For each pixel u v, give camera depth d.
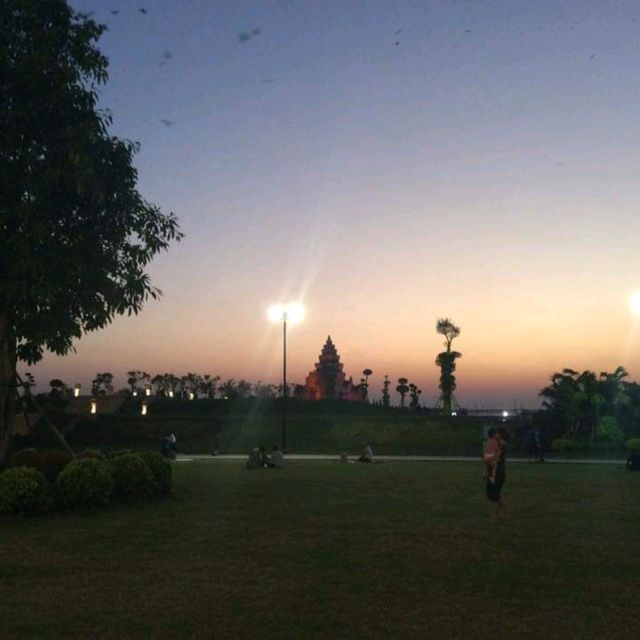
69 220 18.83
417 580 10.16
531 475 28.80
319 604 8.91
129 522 15.41
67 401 64.56
